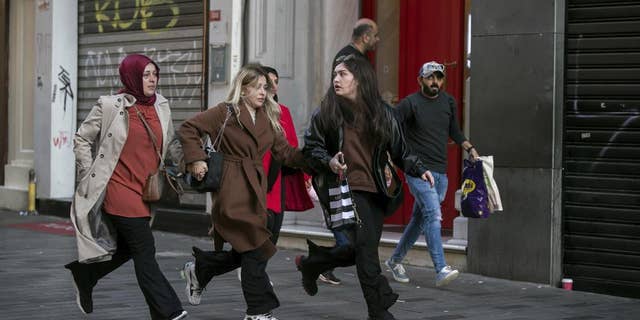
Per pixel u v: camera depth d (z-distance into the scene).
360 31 12.22
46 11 20.44
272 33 16.22
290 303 10.88
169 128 9.07
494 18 12.76
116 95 8.91
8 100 22.22
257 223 8.98
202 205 17.28
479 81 12.91
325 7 15.74
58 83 20.44
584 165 12.31
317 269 9.80
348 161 9.18
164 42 18.22
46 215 20.56
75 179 20.72
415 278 12.78
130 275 12.51
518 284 12.53
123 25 19.23
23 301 10.69
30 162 21.69
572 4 12.33
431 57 15.37
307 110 16.06
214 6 16.88
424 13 15.45
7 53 22.16
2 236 17.05
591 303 11.45
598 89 12.17
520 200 12.62
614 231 12.09
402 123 12.07
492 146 12.80
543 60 12.40
